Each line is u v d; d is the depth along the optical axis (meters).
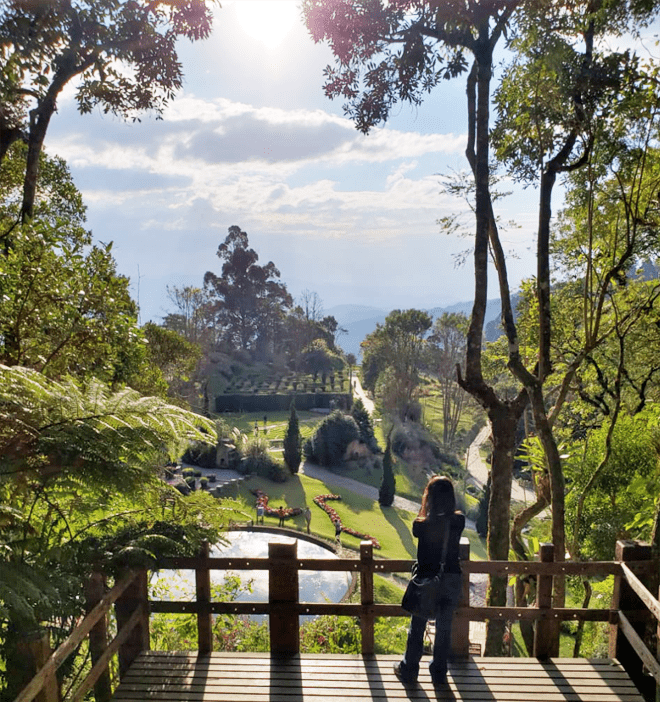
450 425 63.53
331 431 50.91
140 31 9.51
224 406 74.00
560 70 8.05
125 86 10.59
